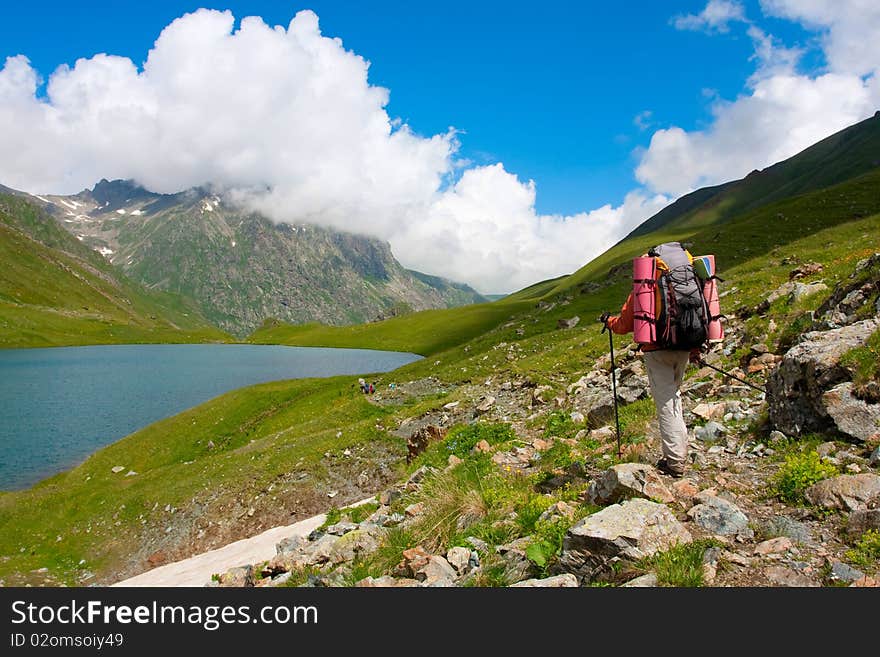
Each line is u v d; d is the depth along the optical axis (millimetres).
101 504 32688
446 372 47906
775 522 5801
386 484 26688
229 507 28062
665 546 5484
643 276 6867
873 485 5785
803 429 8156
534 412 18297
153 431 50469
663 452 7590
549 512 7105
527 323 72750
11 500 34688
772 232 76500
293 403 53625
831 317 11969
